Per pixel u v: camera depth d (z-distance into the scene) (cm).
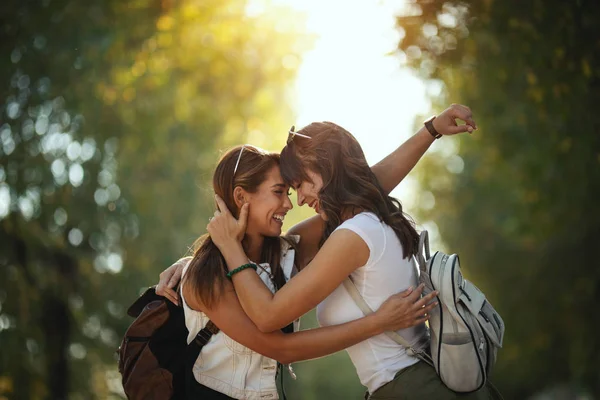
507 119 1250
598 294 1573
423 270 445
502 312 1959
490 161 1400
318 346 436
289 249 495
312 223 516
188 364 461
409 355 444
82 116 1280
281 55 1297
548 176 1266
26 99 1225
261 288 440
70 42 1201
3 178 1224
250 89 1375
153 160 1376
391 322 430
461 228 2020
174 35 1195
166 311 469
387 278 441
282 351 441
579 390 2011
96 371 1350
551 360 1969
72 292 1312
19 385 1189
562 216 1412
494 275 1997
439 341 428
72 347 1318
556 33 911
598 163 1111
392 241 445
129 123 1325
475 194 1938
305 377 2405
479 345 427
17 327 1191
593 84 984
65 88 1234
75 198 1307
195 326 464
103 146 1309
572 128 1075
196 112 1407
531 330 1852
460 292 426
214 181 479
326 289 434
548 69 959
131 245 1386
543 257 1664
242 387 461
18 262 1240
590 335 1580
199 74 1312
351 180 456
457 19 940
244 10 1212
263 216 470
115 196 1358
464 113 512
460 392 432
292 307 431
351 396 2675
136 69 1230
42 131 1260
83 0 1184
